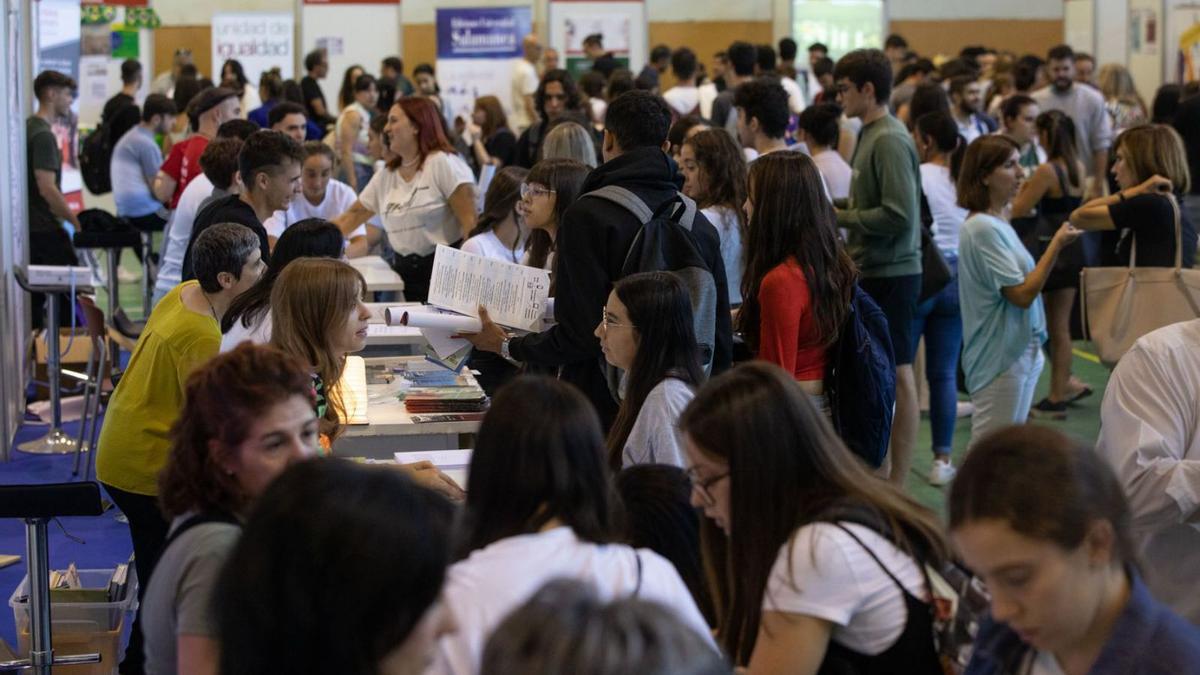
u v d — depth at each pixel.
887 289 5.55
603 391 4.01
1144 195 5.52
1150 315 4.60
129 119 11.72
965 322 5.60
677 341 3.31
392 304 5.52
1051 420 7.27
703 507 2.35
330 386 3.50
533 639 1.15
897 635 2.16
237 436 2.16
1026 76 10.52
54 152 9.02
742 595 2.29
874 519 2.21
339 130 10.95
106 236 8.82
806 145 6.43
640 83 10.59
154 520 3.67
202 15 15.91
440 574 1.58
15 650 4.36
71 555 5.45
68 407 7.84
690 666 1.13
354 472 1.60
